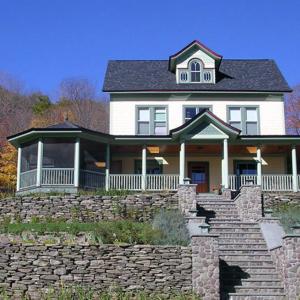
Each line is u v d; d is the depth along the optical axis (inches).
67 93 2508.6
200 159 1157.7
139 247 641.0
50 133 998.4
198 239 625.0
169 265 632.4
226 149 1033.5
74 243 662.5
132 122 1165.1
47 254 638.5
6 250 642.8
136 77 1230.3
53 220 858.8
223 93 1172.5
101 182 1042.1
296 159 1159.0
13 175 1441.9
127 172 1154.0
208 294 606.5
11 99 2287.2
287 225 770.8
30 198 892.0
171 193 898.1
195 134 1042.7
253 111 1173.1
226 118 1167.0
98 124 2332.7
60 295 606.9
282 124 1165.7
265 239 735.7
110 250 639.8
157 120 1168.2
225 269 663.1
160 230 712.4
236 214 873.5
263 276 651.5
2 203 895.7
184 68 1206.9
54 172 992.9
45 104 2362.2
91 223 786.2
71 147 1010.1
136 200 890.1
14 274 633.6
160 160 1157.1
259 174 1060.5
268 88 1178.6
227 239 743.1
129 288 625.3
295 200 970.7
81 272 631.8
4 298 599.2
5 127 1942.7
